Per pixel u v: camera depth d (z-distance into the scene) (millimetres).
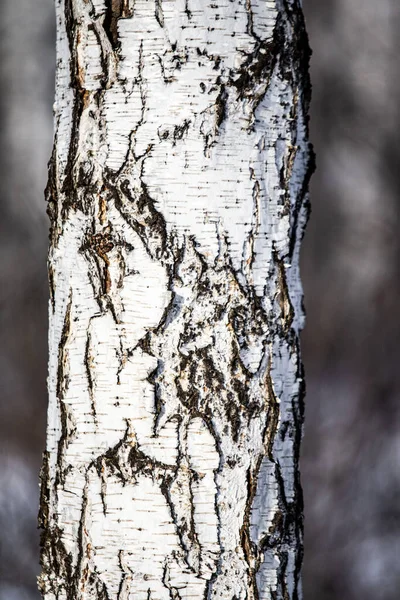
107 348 2119
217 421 2117
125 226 2115
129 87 2111
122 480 2115
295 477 2156
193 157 2109
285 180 2141
